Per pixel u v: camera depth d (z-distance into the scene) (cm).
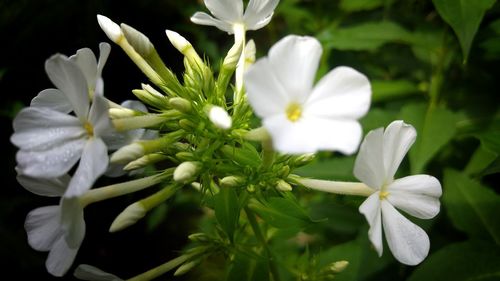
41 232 15
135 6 39
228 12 17
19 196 32
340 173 20
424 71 24
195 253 17
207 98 16
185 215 36
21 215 32
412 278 17
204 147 16
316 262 18
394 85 22
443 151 22
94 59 15
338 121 13
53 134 14
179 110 15
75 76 13
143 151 15
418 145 19
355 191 15
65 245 15
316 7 28
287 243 22
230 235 16
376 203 14
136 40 16
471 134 19
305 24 28
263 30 39
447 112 19
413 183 15
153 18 40
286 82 13
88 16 36
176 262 17
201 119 16
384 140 14
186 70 17
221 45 41
